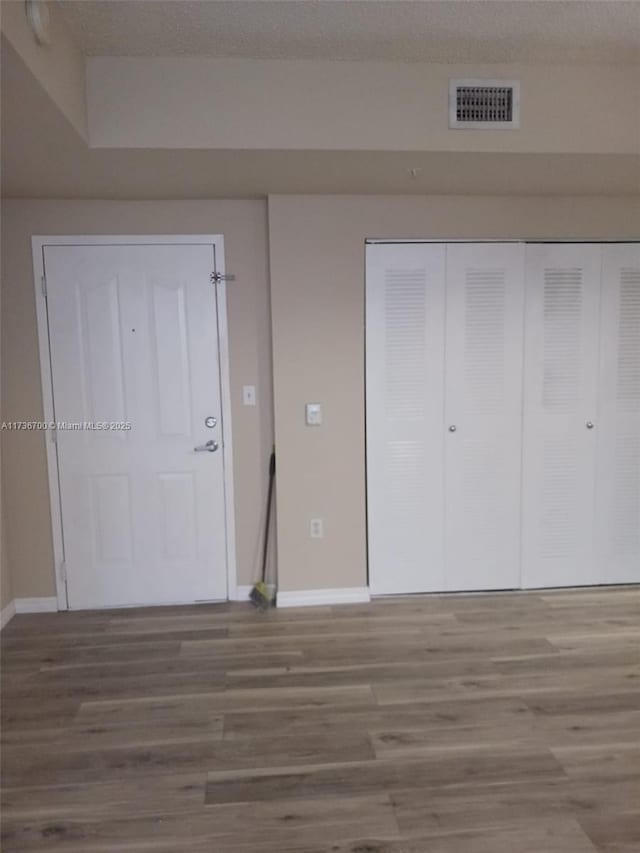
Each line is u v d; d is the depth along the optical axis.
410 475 3.33
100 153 2.39
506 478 3.38
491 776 1.97
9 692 2.52
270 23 2.08
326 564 3.34
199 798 1.90
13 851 1.71
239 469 3.35
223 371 3.28
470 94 2.42
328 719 2.29
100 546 3.33
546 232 3.23
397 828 1.76
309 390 3.23
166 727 2.26
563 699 2.40
